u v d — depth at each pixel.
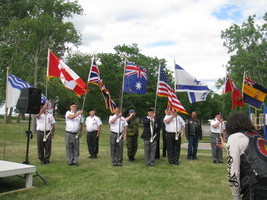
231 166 2.89
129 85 9.94
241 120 3.09
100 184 6.80
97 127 11.12
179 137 10.05
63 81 9.33
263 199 2.67
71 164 9.22
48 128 9.38
